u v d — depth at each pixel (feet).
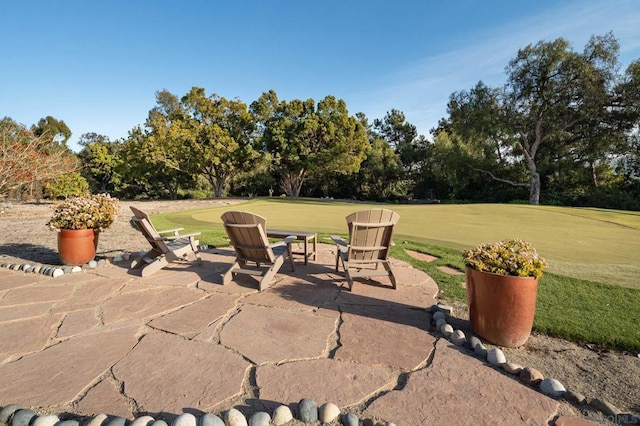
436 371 7.21
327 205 55.88
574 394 6.21
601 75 62.44
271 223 30.27
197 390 6.51
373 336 8.83
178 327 9.29
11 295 11.76
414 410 5.97
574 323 9.44
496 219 33.55
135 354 7.83
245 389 6.57
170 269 15.31
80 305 10.89
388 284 13.38
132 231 27.09
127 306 10.82
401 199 107.65
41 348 8.13
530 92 68.23
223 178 92.38
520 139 76.64
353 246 12.87
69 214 15.35
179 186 109.70
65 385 6.65
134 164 83.92
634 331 8.96
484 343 8.59
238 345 8.29
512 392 6.50
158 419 5.72
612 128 65.00
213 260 17.10
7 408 5.81
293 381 6.81
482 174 85.40
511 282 8.02
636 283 12.97
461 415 5.84
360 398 6.31
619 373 7.27
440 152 90.94
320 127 87.51
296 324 9.53
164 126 81.30
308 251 19.30
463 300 11.76
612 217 35.06
